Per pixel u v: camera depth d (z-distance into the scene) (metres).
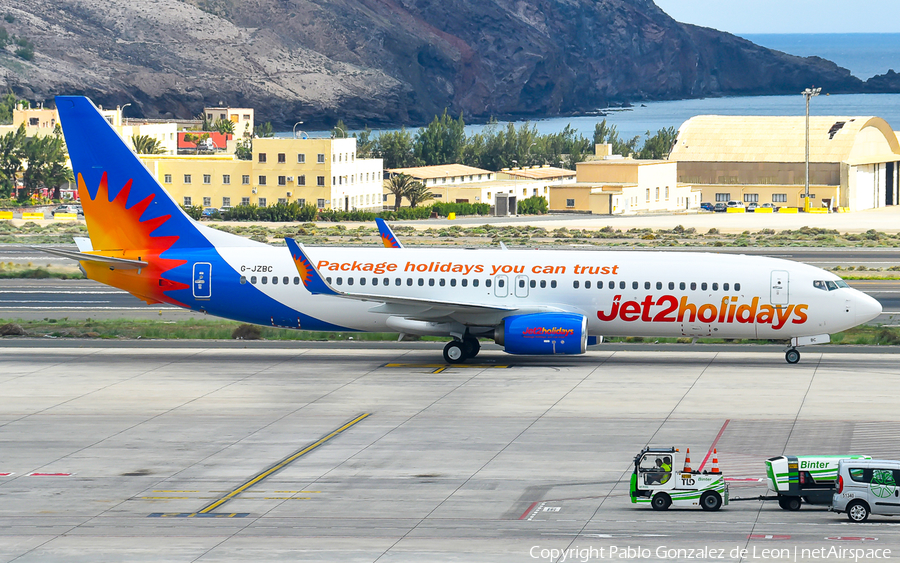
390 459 142.12
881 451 142.88
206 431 157.12
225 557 105.00
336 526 115.00
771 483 122.94
